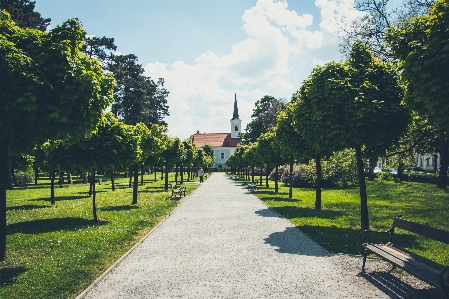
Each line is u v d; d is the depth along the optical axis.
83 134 7.28
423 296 5.07
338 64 9.79
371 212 13.66
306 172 29.08
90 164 11.57
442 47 5.81
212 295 5.14
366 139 9.27
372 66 9.82
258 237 9.26
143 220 11.80
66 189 30.05
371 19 19.30
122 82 46.88
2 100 5.74
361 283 5.61
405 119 9.31
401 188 25.53
